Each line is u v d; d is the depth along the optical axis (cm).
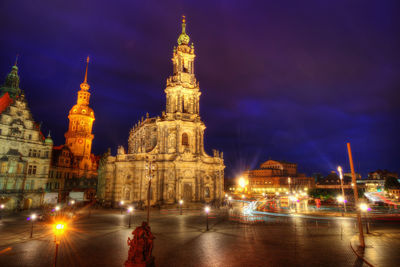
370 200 7200
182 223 3762
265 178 13762
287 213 4844
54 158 7875
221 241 2536
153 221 4006
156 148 6944
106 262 1903
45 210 4522
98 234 2966
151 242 1566
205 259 1939
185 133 7294
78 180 9188
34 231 3181
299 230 3092
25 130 6231
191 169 6738
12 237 2806
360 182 14750
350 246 2288
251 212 5169
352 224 3547
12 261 1942
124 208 6228
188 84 7600
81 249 2278
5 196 5509
